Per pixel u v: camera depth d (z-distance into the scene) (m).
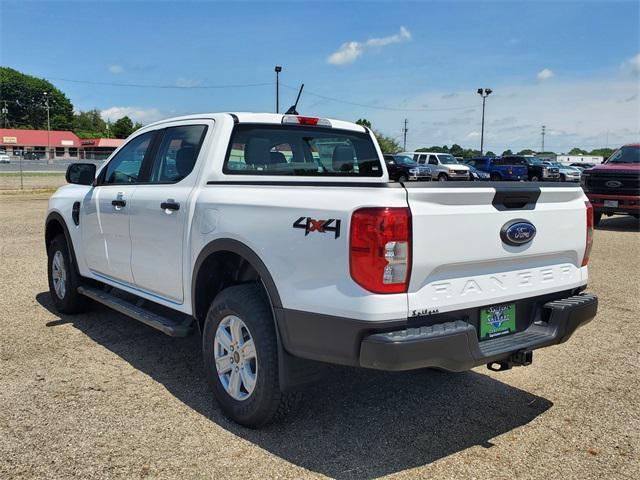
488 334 3.29
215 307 3.63
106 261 5.04
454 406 3.93
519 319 3.46
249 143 4.19
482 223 3.12
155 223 4.25
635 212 13.52
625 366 4.73
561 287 3.63
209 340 3.71
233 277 3.93
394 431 3.55
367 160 5.10
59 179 35.00
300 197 3.18
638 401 4.05
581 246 3.72
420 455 3.28
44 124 139.62
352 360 2.92
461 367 3.02
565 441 3.46
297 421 3.66
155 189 4.37
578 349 5.15
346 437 3.47
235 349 3.55
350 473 3.07
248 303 3.40
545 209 3.45
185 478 3.00
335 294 2.95
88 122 149.25
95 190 5.25
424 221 2.89
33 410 3.75
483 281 3.20
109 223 4.89
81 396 3.98
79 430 3.49
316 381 3.35
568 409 3.91
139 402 3.90
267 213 3.30
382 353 2.80
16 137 92.25
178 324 4.10
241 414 3.49
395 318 2.85
